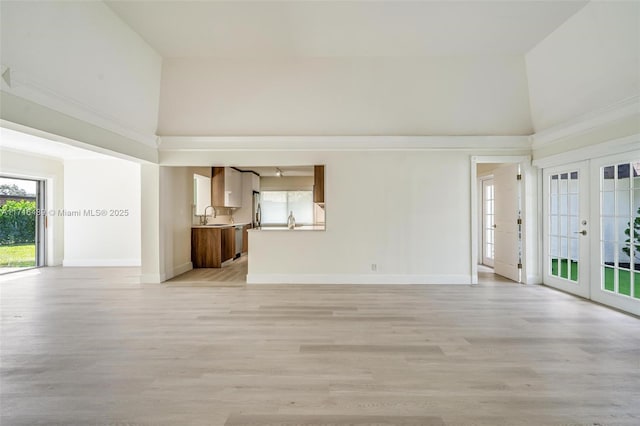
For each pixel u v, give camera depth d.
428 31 4.08
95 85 3.84
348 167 5.37
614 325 3.31
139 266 7.31
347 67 4.80
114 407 1.96
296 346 2.83
